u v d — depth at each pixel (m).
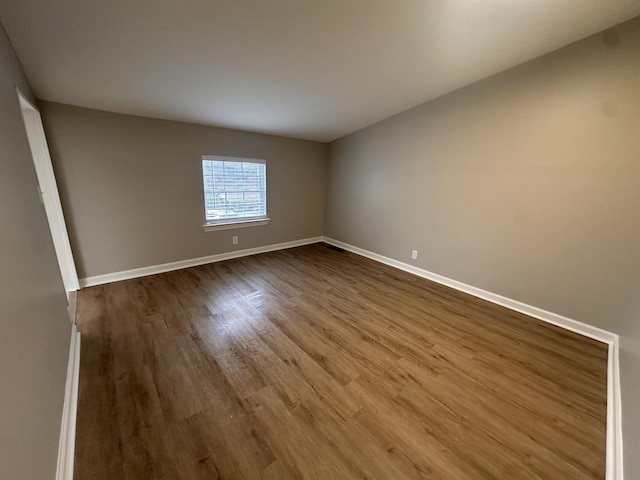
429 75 2.53
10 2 1.34
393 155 3.66
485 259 2.87
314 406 1.52
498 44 2.08
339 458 1.25
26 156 1.53
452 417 1.47
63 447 1.16
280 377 1.72
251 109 3.03
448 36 1.97
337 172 4.64
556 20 1.84
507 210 2.64
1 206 0.95
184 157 3.32
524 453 1.29
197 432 1.34
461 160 2.94
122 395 1.54
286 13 1.65
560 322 2.41
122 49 1.85
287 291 2.99
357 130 4.09
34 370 1.01
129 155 2.94
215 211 3.77
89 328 2.18
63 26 1.57
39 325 1.18
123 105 2.65
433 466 1.22
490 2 1.67
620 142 1.99
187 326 2.25
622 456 1.19
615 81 1.96
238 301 2.72
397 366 1.85
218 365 1.81
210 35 1.80
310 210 4.87
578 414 1.51
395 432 1.38
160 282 3.10
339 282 3.29
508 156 2.57
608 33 1.94
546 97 2.29
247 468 1.19
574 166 2.21
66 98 2.41
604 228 2.12
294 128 3.80
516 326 2.39
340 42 1.97
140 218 3.13
